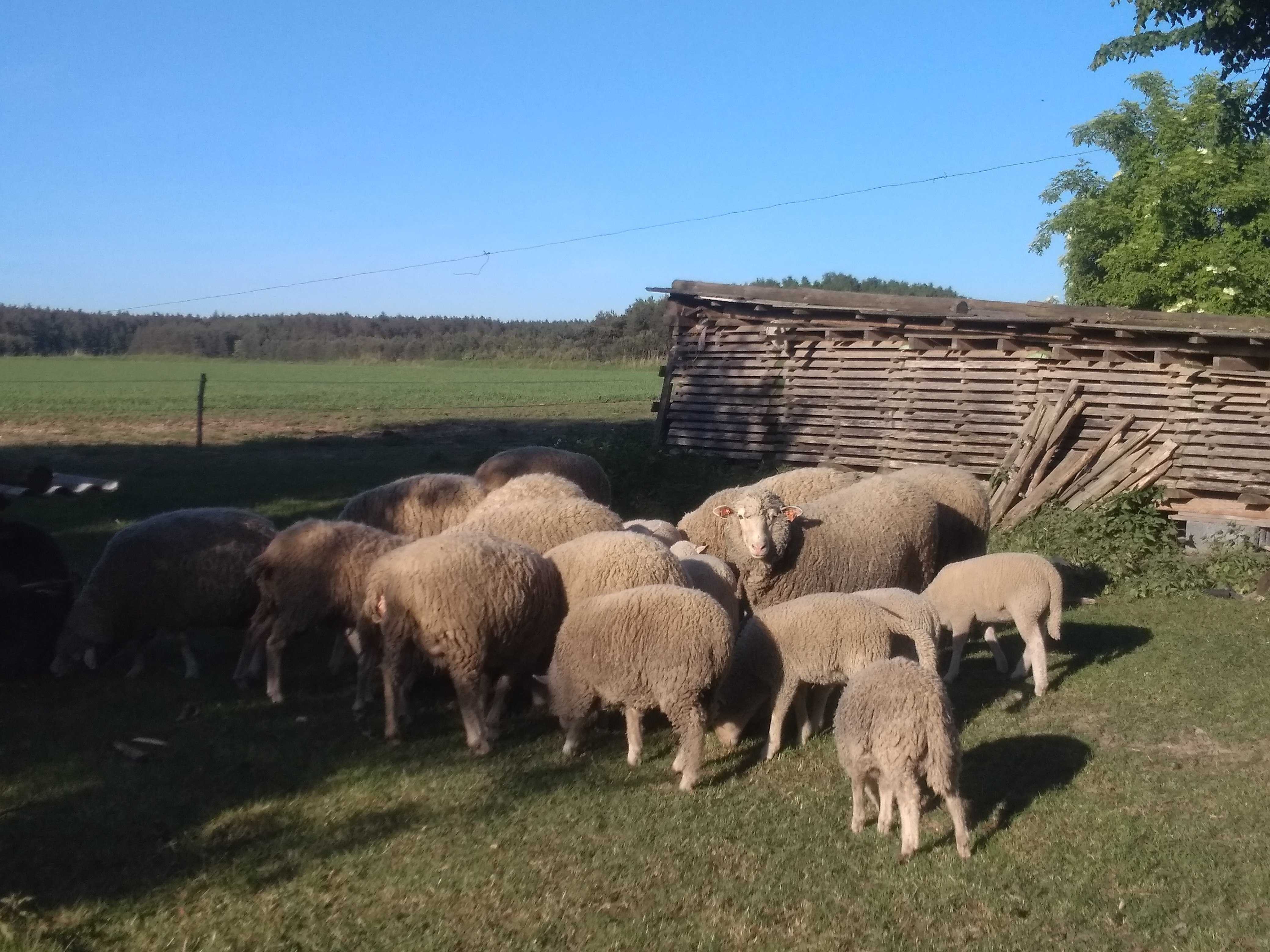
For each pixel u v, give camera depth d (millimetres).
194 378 66062
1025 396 15344
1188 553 13516
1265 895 5234
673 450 19250
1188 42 19531
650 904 5160
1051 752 7188
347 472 23312
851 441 17016
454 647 7039
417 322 121062
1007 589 8500
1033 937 4867
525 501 9102
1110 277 28062
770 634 7031
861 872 5461
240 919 5016
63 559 9164
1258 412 13539
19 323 101938
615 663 6641
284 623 8180
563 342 101188
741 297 18359
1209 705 8156
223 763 6875
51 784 6535
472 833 5879
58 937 4824
